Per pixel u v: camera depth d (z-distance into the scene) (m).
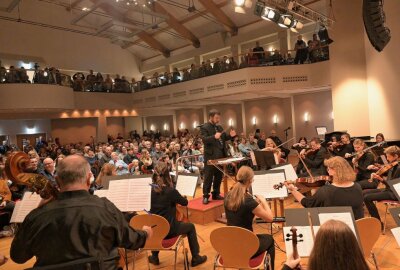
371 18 6.19
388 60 7.25
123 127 20.83
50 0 15.25
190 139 12.19
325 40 10.56
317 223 2.36
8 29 15.42
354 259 1.32
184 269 3.81
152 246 3.37
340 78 8.86
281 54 11.52
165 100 15.50
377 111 7.98
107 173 4.96
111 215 1.69
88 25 18.03
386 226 4.70
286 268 1.97
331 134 8.04
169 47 18.64
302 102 13.64
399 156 4.41
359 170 5.37
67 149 13.23
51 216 1.60
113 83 17.11
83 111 17.08
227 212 3.15
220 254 2.85
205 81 13.20
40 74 13.20
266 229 4.94
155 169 3.69
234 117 16.45
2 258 1.99
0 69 12.64
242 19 14.95
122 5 12.68
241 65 11.66
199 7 14.92
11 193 5.56
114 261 1.72
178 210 4.42
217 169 5.63
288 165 4.75
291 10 8.16
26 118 15.84
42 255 1.58
